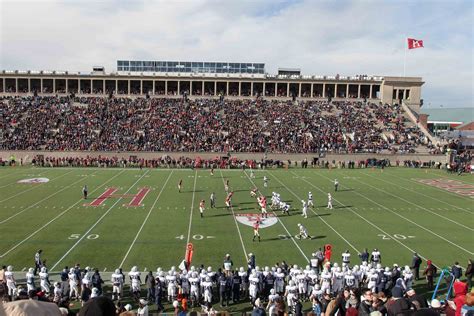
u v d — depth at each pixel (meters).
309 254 24.95
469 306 8.11
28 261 22.97
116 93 85.88
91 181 47.44
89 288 18.47
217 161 61.28
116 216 32.47
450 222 32.59
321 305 14.90
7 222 30.34
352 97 90.19
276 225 31.11
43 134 66.62
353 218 33.38
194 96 85.25
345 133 72.69
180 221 31.55
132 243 26.30
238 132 70.44
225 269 20.03
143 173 54.28
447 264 23.86
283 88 91.25
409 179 52.88
